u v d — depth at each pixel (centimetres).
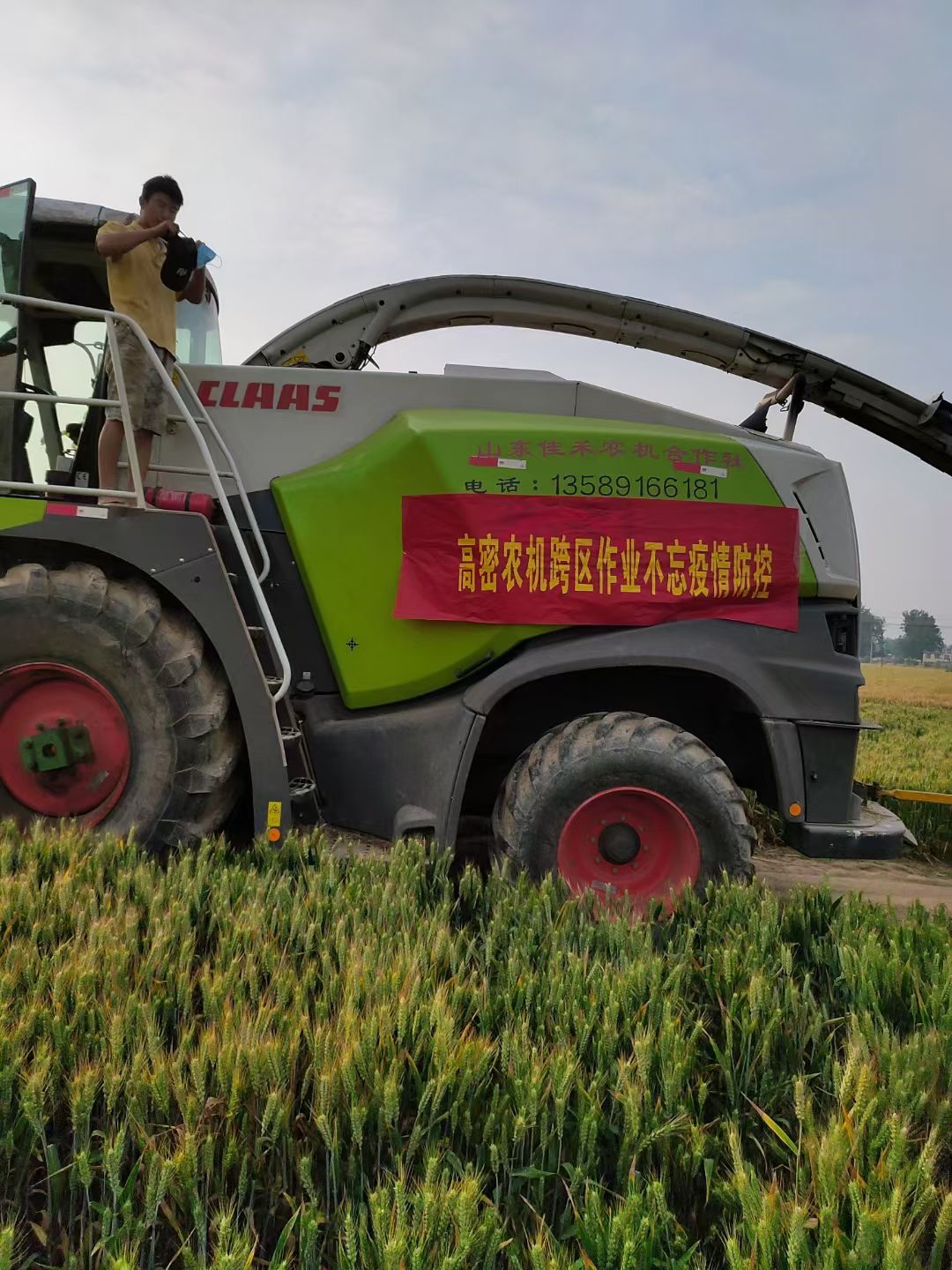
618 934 277
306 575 398
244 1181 169
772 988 243
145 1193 176
